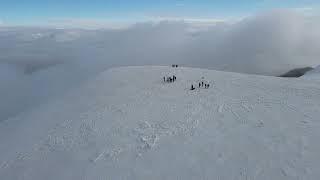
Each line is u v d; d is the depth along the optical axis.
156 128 25.14
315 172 16.86
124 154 21.11
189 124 25.34
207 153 20.06
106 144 22.97
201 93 34.94
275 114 25.81
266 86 36.25
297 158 18.34
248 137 21.78
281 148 19.67
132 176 18.28
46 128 28.89
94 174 18.98
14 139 28.08
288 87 35.09
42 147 24.33
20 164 22.05
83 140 24.34
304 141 20.30
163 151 20.94
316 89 33.34
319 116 24.48
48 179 19.33
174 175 17.97
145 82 42.28
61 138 25.47
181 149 20.94
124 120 27.72
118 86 41.44
